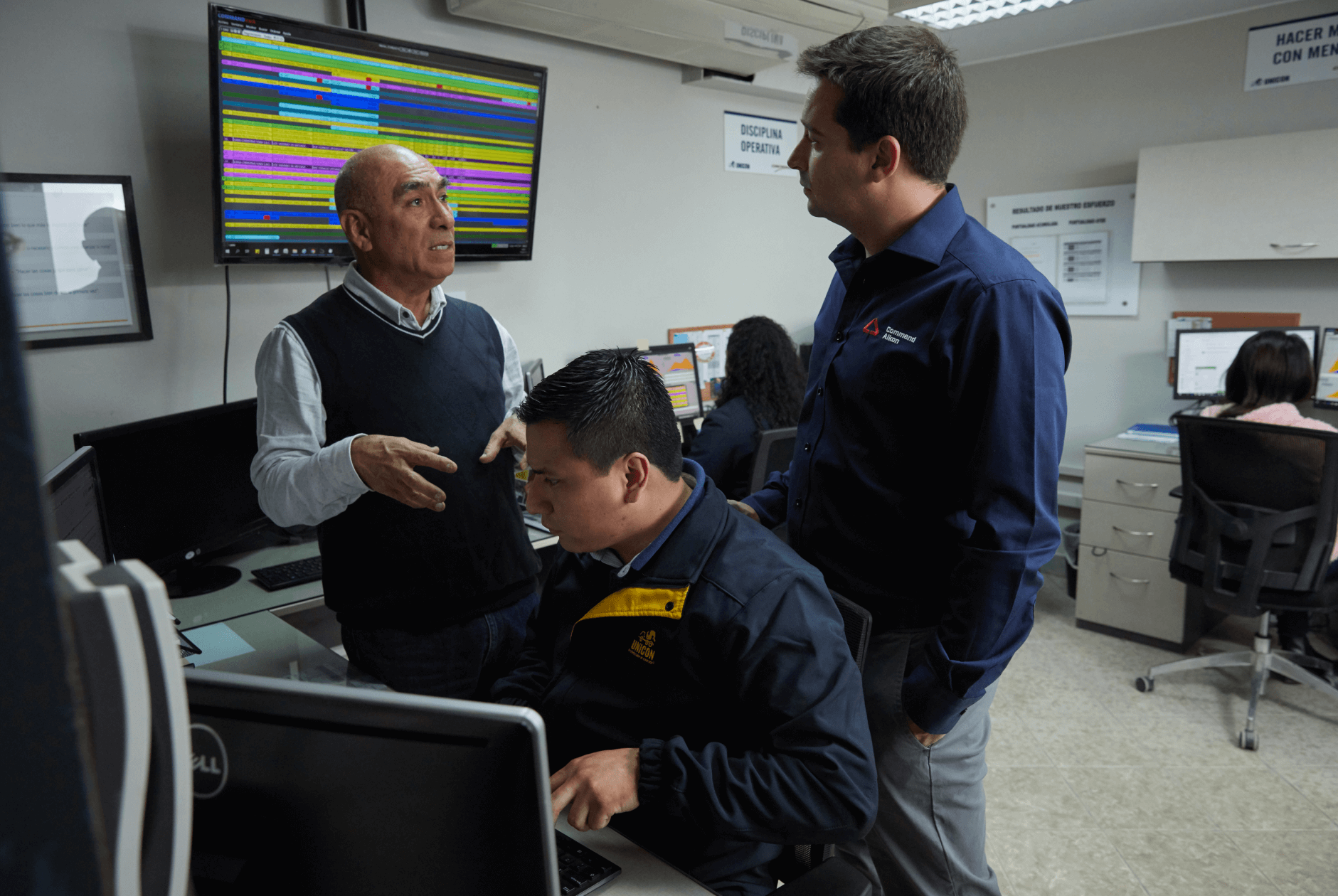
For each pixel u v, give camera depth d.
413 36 2.57
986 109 4.21
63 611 0.27
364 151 1.59
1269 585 2.63
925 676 1.27
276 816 0.67
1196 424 2.74
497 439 1.62
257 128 2.10
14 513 0.26
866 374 1.31
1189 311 3.74
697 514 1.05
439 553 1.60
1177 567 2.94
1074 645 3.38
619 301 3.31
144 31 2.07
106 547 1.40
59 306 1.98
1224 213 3.35
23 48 1.90
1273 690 2.98
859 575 1.36
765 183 3.82
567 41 2.99
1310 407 3.42
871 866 1.48
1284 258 3.26
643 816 1.07
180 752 0.42
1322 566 2.56
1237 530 2.67
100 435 1.71
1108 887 2.04
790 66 3.72
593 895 0.92
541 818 0.63
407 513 1.57
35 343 1.95
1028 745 2.67
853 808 0.93
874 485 1.32
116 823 0.38
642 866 0.97
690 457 2.47
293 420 1.52
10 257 0.25
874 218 1.31
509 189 2.71
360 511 1.56
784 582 1.02
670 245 3.47
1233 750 2.61
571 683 1.11
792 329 4.06
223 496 2.06
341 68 2.21
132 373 2.13
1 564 0.26
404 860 0.66
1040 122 4.05
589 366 0.98
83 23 1.98
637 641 1.05
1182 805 2.35
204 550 1.99
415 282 1.63
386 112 2.33
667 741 0.96
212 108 2.02
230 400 2.31
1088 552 3.47
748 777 0.92
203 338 2.24
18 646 0.26
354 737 0.64
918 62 1.20
